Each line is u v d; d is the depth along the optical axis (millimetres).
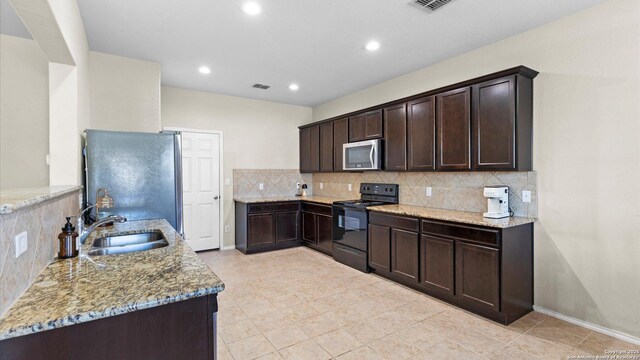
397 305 2939
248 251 4805
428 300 3049
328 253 4684
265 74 4102
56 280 1266
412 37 3008
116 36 2941
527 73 2711
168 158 2838
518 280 2680
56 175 2322
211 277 1313
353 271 3943
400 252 3408
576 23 2549
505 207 2906
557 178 2676
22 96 2979
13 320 931
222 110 5117
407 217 3322
